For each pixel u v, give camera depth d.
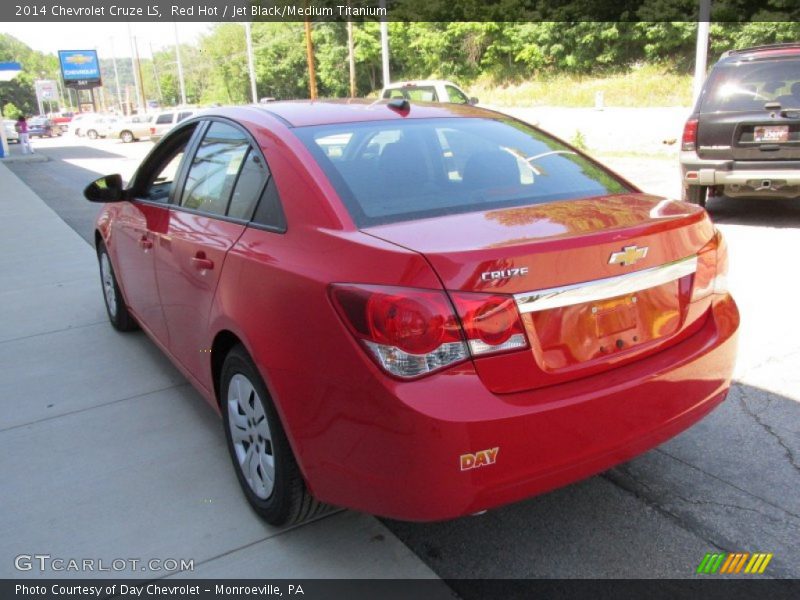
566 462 2.33
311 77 34.31
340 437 2.33
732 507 2.96
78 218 11.50
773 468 3.22
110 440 3.76
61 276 7.47
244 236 2.91
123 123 38.41
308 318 2.39
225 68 71.31
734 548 2.72
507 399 2.23
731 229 7.81
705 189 8.24
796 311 5.09
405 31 46.50
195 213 3.49
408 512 2.25
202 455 3.57
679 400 2.60
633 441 2.47
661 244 2.55
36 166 24.05
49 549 2.86
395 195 2.76
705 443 3.46
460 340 2.17
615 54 34.28
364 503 2.35
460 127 3.40
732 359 2.85
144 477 3.37
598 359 2.43
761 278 5.90
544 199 2.92
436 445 2.13
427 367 2.16
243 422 3.00
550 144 3.51
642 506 3.00
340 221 2.56
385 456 2.22
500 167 3.14
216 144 3.54
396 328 2.15
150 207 4.11
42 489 3.30
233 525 2.97
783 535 2.78
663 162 14.54
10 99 130.88
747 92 7.46
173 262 3.56
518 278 2.23
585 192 3.07
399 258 2.22
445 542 2.83
